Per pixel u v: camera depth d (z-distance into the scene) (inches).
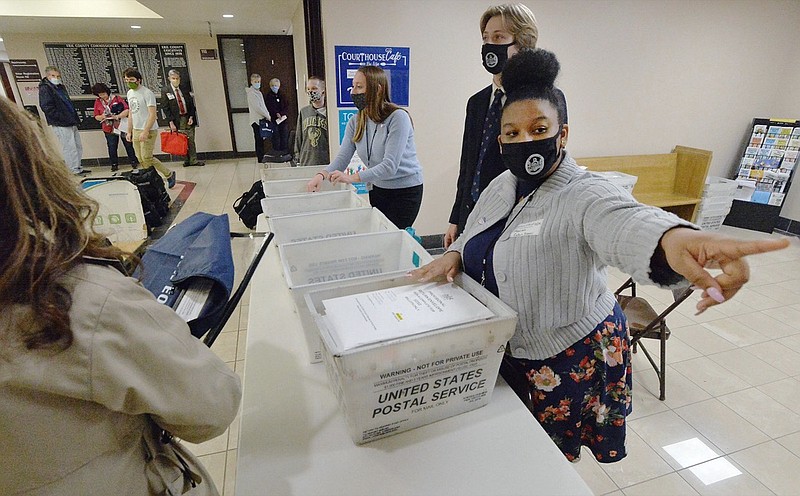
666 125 157.8
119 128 264.1
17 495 20.7
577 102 143.9
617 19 136.6
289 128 308.7
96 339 19.5
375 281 38.8
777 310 113.7
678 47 146.9
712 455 69.8
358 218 65.2
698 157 156.2
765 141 164.4
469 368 31.3
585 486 27.8
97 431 21.8
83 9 203.6
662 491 63.7
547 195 35.2
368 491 27.3
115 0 204.8
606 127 151.0
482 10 123.6
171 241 38.4
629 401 41.6
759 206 169.9
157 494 27.0
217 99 301.3
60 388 19.2
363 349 26.6
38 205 19.3
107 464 22.8
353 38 117.1
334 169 88.4
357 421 29.3
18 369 18.4
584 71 140.3
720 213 167.6
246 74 299.6
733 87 159.6
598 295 37.8
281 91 297.9
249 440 30.8
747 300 118.7
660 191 164.7
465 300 35.0
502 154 35.9
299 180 81.0
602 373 38.2
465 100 131.8
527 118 32.8
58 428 20.2
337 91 121.3
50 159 20.2
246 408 33.8
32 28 239.9
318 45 121.4
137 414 22.9
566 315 35.9
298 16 174.6
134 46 273.6
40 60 262.4
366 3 114.6
